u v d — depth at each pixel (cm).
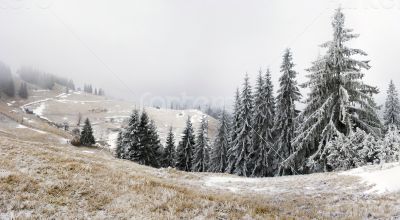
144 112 5338
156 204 1087
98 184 1219
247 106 4166
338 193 1423
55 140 7306
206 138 5962
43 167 1330
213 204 1144
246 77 4266
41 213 930
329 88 2669
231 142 4566
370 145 2123
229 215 1045
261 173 3944
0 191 1014
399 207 1048
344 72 2544
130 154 5125
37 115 13450
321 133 2614
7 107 12475
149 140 5325
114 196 1127
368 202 1177
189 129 6203
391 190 1309
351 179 1691
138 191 1207
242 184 2042
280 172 3625
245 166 4072
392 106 4966
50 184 1131
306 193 1523
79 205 1022
